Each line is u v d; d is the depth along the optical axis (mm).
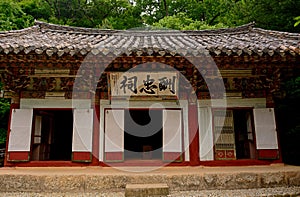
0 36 7695
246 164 8039
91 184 6617
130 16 28312
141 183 6668
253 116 8352
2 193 6457
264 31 10172
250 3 14883
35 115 8320
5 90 8078
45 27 10781
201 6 25109
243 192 6398
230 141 8250
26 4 24562
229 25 19062
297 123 11242
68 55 6516
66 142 12484
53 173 6824
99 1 28609
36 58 6660
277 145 8102
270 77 7848
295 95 11125
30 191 6559
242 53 6555
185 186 6715
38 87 8180
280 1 12867
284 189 6605
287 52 6555
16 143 7863
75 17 28734
